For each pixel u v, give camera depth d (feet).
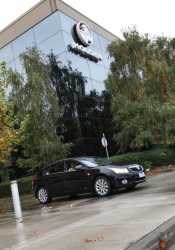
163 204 37.27
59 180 60.13
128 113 94.79
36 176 62.95
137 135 92.99
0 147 66.03
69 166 59.57
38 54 91.45
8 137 66.64
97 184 56.13
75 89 110.42
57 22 111.24
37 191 62.59
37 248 25.59
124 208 38.58
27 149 87.15
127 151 102.12
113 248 22.31
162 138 94.22
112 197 52.24
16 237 31.45
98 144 111.45
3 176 97.81
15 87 87.15
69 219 37.14
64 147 87.25
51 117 87.86
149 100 94.68
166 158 92.17
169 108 93.04
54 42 111.86
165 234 24.50
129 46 99.09
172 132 94.02
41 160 86.38
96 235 26.53
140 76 98.32
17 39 119.85
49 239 28.04
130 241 23.29
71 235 28.14
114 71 100.22
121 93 98.17
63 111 101.09
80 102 110.22
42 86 87.76
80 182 57.72
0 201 79.46
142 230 25.94
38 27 115.44
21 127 72.13
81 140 105.91
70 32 114.42
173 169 82.84
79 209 44.57
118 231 26.78
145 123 93.35
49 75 93.86
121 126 97.45
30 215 47.73
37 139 86.02
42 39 114.42
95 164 58.23
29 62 89.30
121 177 54.90
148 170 85.10
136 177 56.34
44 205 59.21
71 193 58.85
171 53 102.94
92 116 112.47
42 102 86.94
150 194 47.80
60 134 100.83
